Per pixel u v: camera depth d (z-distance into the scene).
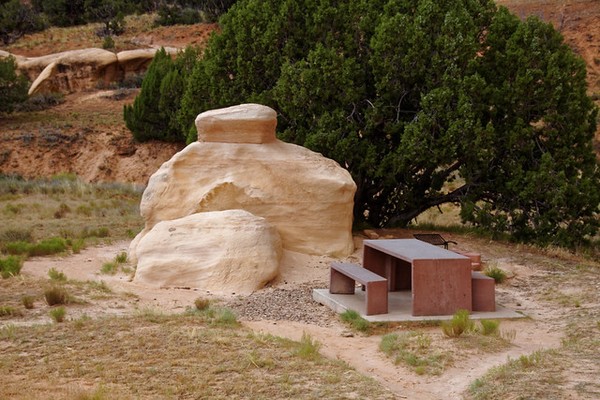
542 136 18.03
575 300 11.95
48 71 48.28
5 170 37.22
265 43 17.59
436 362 8.63
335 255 14.67
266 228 13.49
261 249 13.05
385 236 16.77
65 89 48.56
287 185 14.66
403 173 17.55
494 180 17.91
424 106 16.42
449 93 16.34
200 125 15.08
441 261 10.91
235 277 12.67
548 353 8.73
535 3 55.28
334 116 16.73
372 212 18.56
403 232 17.47
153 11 69.25
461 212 17.36
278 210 14.56
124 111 38.16
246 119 14.94
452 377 8.18
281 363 8.20
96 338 8.96
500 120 17.88
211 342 8.88
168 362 8.09
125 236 18.67
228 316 10.20
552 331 10.30
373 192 18.12
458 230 18.09
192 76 18.91
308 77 16.52
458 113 16.42
